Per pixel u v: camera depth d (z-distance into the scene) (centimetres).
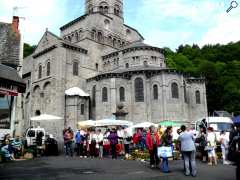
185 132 1511
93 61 6328
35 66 6162
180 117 5028
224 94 8494
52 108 5469
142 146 2720
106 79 5325
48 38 5975
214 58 11069
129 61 6056
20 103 3303
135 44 6369
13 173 1499
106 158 2444
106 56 6456
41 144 2727
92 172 1540
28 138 2980
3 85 2412
